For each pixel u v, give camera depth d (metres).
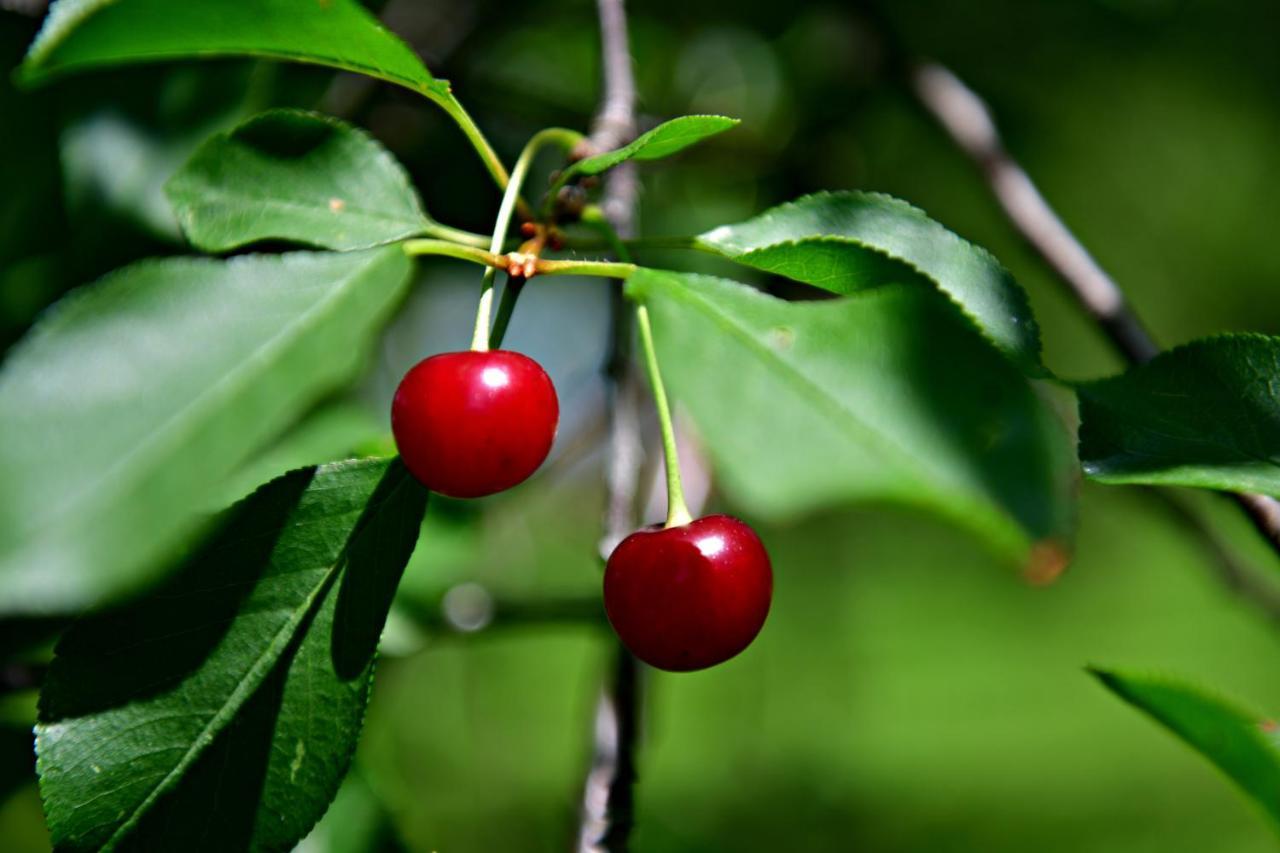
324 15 0.34
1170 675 0.35
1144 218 0.92
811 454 0.35
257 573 0.34
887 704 1.20
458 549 0.47
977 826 1.08
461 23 0.56
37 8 0.43
